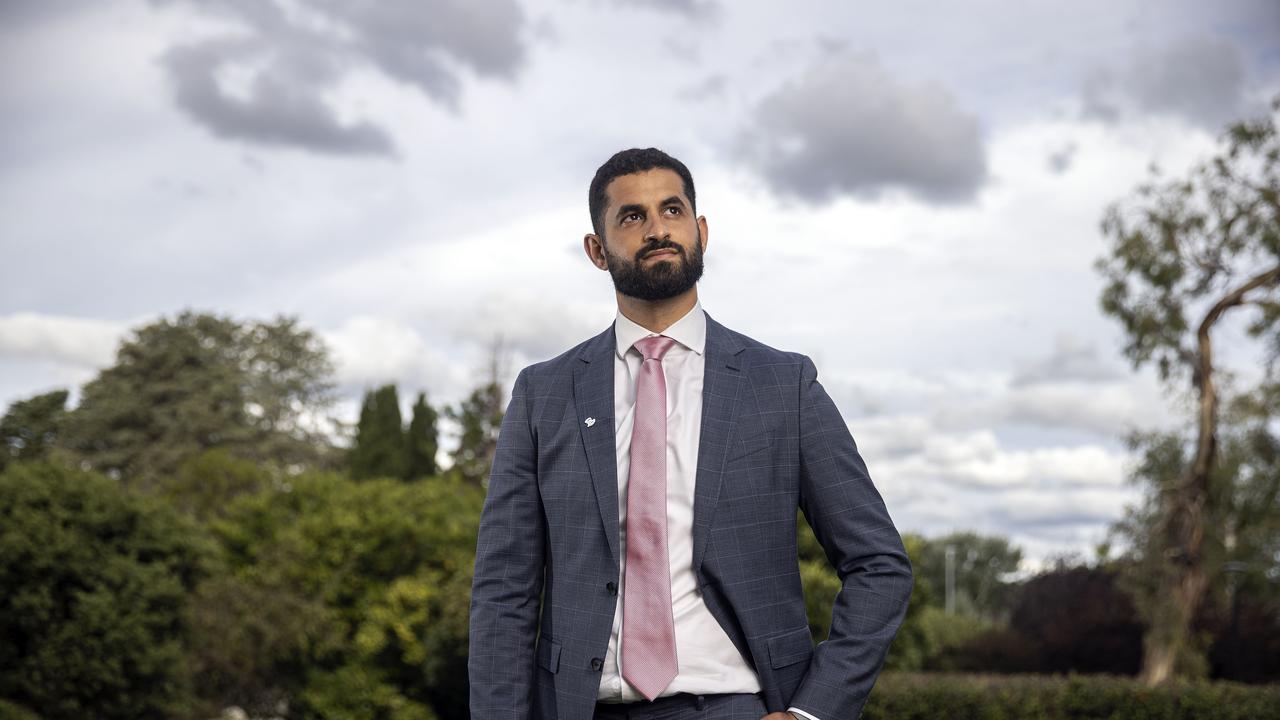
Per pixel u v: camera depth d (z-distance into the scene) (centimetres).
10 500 1521
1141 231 1795
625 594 208
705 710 202
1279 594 2008
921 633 1875
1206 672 1809
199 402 4272
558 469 221
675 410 219
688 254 222
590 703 205
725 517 211
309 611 1988
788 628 212
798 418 221
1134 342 1808
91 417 4169
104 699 1512
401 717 1995
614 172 225
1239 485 1777
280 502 2312
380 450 3797
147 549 1656
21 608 1437
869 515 216
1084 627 2339
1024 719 1188
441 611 2073
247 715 2030
